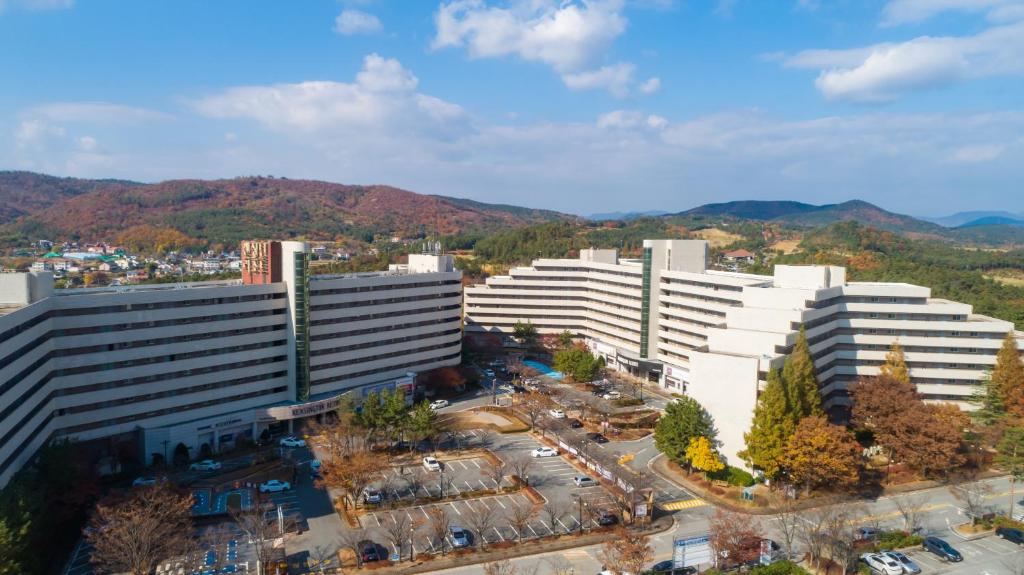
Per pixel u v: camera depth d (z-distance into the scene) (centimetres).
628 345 18562
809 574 6981
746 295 12669
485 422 12875
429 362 15375
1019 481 9612
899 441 9925
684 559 6956
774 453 9138
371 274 15125
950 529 8325
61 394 9569
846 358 13212
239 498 9056
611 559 6900
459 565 7306
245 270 12875
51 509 7481
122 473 10006
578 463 10662
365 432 10738
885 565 7188
